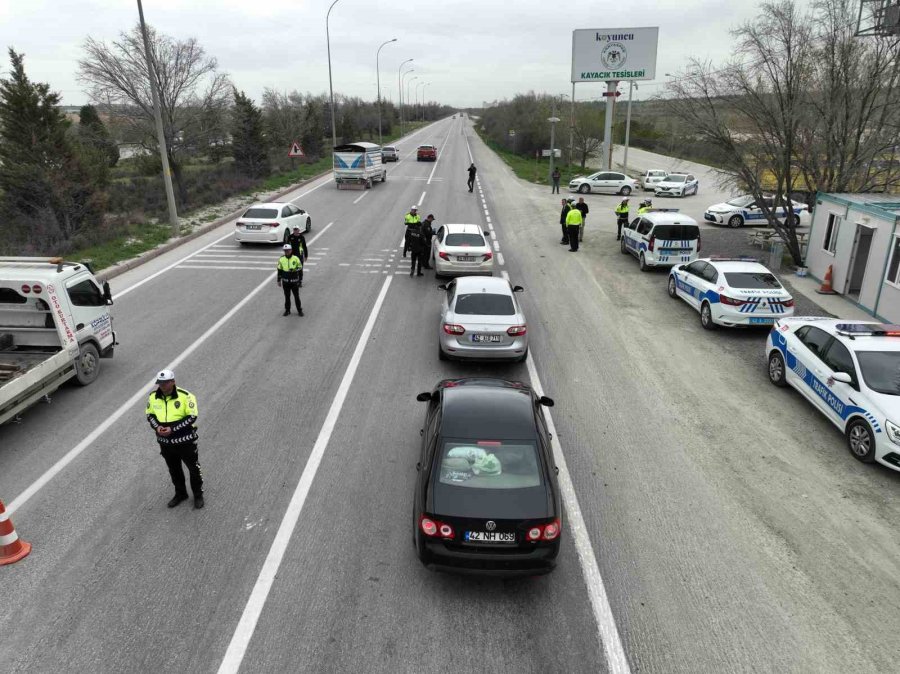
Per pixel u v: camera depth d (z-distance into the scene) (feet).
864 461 26.73
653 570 19.97
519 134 239.71
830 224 54.54
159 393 21.42
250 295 50.42
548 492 18.58
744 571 19.99
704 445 28.04
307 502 23.09
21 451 26.61
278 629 17.22
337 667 16.05
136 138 102.94
